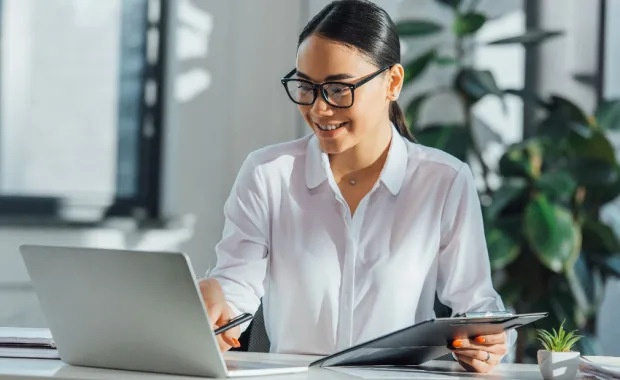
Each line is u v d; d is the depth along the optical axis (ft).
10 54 12.34
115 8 12.67
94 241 12.30
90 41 12.61
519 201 11.81
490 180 12.50
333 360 4.99
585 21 12.67
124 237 12.41
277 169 6.57
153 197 12.78
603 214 12.66
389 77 6.10
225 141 12.76
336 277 6.33
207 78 12.71
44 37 12.46
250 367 4.90
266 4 12.69
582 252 11.86
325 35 5.75
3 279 11.92
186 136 12.69
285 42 12.72
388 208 6.42
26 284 12.03
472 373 5.24
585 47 12.68
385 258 6.32
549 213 11.29
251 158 6.68
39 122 12.48
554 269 11.03
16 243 12.01
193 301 4.41
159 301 4.49
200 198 12.73
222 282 6.20
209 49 12.71
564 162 11.94
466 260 6.39
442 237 6.47
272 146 6.74
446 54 12.75
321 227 6.41
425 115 12.68
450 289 6.39
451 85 12.17
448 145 11.66
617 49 12.65
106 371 4.78
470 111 12.07
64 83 12.55
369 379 4.65
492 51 12.81
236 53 12.70
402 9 12.71
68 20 12.53
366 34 5.82
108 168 12.69
